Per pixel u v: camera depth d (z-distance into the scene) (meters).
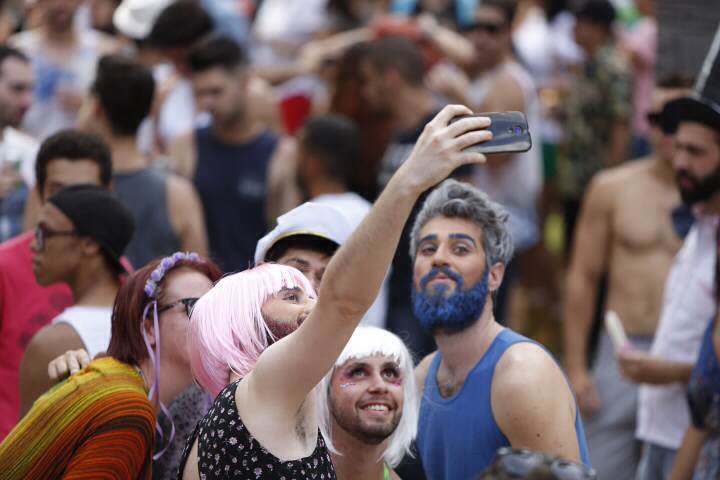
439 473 13.23
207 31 28.00
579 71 33.06
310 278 13.21
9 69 21.64
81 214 14.73
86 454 11.24
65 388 11.62
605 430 22.53
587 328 23.70
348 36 31.59
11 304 16.00
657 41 22.94
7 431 15.70
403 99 25.06
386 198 9.22
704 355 16.06
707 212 17.91
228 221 25.36
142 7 31.72
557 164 34.09
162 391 12.55
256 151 25.41
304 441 10.33
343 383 12.01
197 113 27.03
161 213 21.22
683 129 17.62
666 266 22.58
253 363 10.55
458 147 9.20
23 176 21.30
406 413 12.33
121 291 12.52
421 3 34.88
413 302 13.18
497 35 29.25
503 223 13.12
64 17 27.73
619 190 23.09
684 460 16.66
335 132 22.55
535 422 12.25
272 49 34.31
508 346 12.75
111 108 20.95
